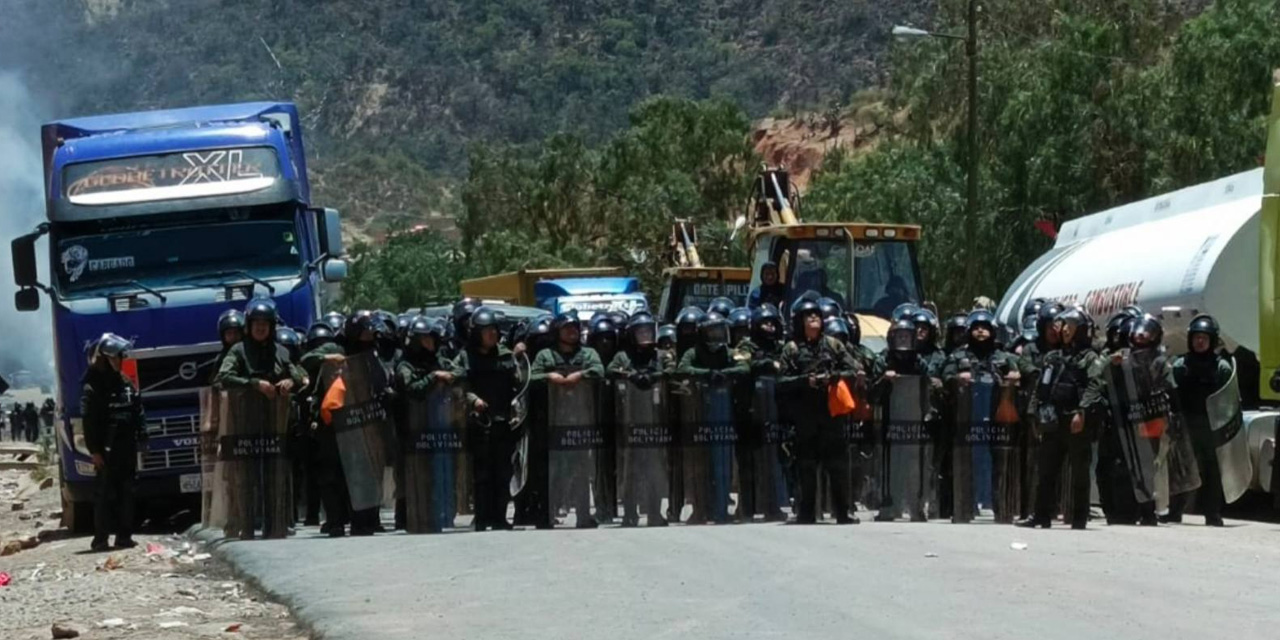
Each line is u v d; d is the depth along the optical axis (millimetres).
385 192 174000
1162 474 17828
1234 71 43688
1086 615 10836
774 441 18516
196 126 20875
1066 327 17531
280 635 11406
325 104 192375
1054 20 48625
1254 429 18641
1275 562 13820
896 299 26609
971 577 12742
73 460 20000
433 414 17828
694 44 186250
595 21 197625
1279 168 18953
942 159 49875
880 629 10383
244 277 20016
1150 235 22500
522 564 14156
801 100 162375
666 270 37812
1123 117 44812
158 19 198250
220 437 17594
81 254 20031
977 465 18391
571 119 180500
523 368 18250
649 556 14516
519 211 83688
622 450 18234
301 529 18703
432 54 196875
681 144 79812
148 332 19672
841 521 17938
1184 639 9938
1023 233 45719
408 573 13797
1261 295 19078
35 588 14602
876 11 169625
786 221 28391
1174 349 21062
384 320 18766
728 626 10633
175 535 19656
